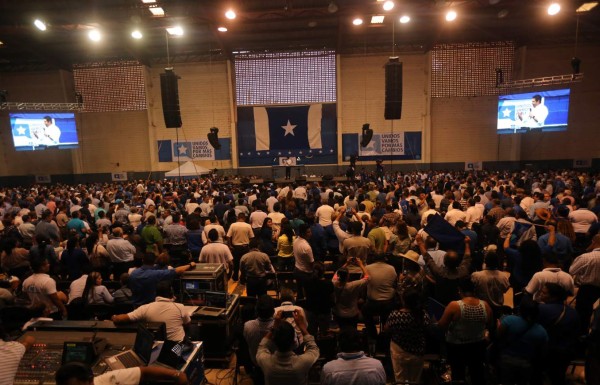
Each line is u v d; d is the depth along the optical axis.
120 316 3.28
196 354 3.10
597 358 3.29
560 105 18.05
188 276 4.40
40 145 20.28
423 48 21.44
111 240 6.18
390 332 3.40
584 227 6.92
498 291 3.81
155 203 10.81
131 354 2.62
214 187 13.77
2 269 6.09
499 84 20.84
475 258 5.22
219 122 22.27
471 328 3.18
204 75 22.06
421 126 21.84
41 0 15.05
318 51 21.56
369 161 22.08
